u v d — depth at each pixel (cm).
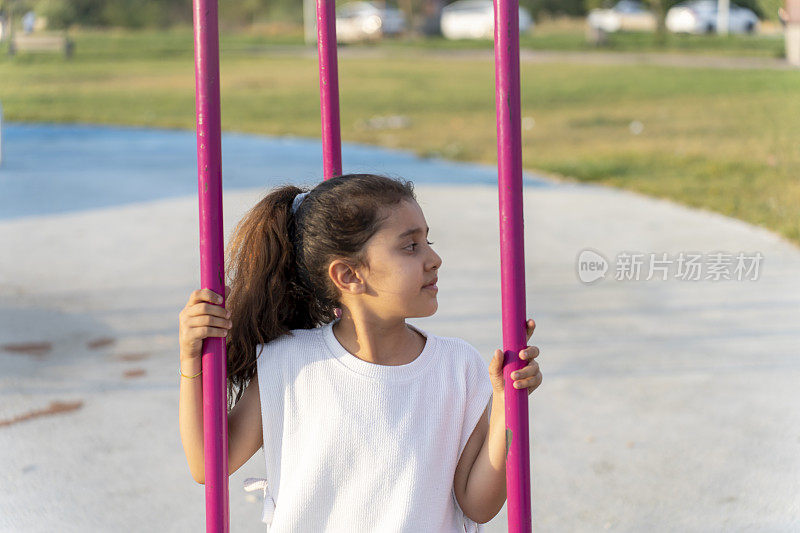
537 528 278
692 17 2770
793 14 1914
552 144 1166
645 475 312
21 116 1506
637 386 392
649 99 1542
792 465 320
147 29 3359
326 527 145
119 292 528
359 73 2102
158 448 332
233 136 1311
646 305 510
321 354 149
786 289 538
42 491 302
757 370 411
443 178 953
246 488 154
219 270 134
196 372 138
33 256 610
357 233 142
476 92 1748
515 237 130
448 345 152
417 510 143
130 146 1212
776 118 1274
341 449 144
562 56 2348
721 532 277
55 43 2395
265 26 3603
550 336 459
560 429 350
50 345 438
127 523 283
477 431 150
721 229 694
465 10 3198
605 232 691
